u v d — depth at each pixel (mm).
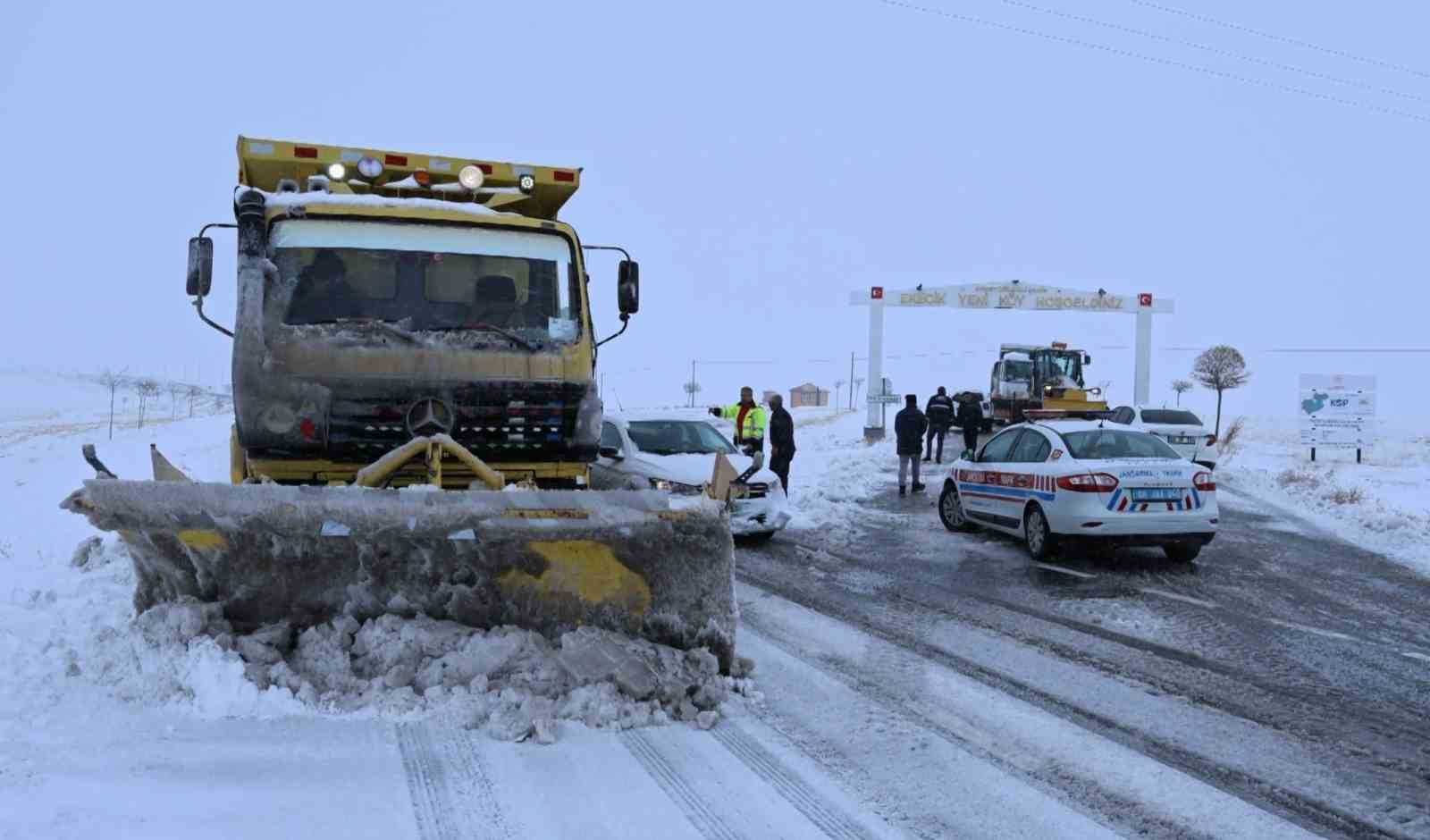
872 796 4438
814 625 7828
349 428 6062
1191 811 4391
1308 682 6484
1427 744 5332
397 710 5027
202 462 19391
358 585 5414
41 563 8602
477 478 6246
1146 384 37438
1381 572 10883
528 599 5473
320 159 7211
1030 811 4336
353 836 3824
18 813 3758
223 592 5363
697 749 4902
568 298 6766
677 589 5574
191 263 6656
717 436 13141
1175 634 7730
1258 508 16500
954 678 6348
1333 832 4223
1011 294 36688
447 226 6652
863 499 16984
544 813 4113
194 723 4805
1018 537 11773
